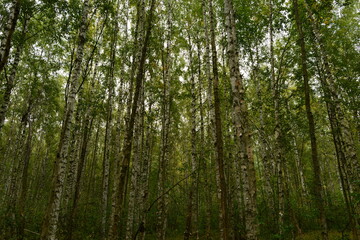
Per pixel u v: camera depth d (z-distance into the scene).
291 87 12.31
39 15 12.68
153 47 12.67
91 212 16.03
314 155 7.26
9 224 12.03
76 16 9.98
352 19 13.45
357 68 11.67
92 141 27.69
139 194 14.41
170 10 13.68
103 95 14.39
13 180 15.45
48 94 15.88
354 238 7.90
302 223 14.97
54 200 7.80
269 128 14.39
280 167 9.82
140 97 13.77
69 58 15.53
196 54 16.55
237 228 12.11
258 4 12.15
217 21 14.29
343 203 13.23
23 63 16.81
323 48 10.08
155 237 14.85
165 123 13.20
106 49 15.37
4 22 10.49
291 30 9.69
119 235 13.83
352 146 9.24
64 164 8.23
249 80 15.31
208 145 15.17
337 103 9.64
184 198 16.70
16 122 25.11
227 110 13.85
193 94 13.23
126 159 6.23
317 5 8.30
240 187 13.74
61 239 11.81
